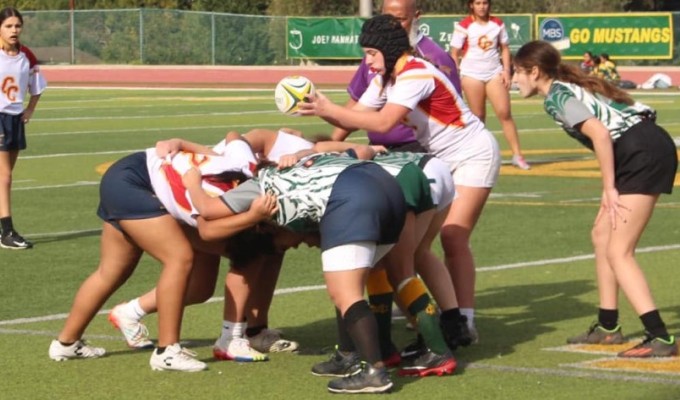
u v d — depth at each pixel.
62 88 92.00
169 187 15.08
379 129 15.89
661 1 127.75
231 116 62.38
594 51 90.69
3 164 25.78
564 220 28.47
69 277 22.34
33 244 25.89
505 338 17.30
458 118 16.75
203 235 14.78
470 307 17.00
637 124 15.63
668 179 15.73
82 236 26.89
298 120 59.34
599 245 16.61
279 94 15.85
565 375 15.06
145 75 102.31
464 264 17.02
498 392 14.29
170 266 15.27
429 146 16.86
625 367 15.45
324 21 99.25
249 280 15.96
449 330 16.30
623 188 15.67
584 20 90.56
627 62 92.81
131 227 15.23
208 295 16.58
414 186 14.80
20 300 20.31
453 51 36.06
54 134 52.81
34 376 15.28
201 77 101.12
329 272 14.02
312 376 15.20
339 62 101.50
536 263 23.31
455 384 14.68
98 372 15.46
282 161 14.65
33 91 26.45
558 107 15.59
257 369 15.60
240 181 15.01
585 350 16.45
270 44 103.44
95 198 32.88
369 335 14.05
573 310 19.25
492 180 17.08
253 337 16.67
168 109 68.06
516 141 38.56
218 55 104.94
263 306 16.61
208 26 105.38
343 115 15.84
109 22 108.06
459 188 16.97
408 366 15.51
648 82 84.56
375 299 15.35
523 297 20.31
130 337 16.62
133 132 53.44
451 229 17.00
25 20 109.56
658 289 20.56
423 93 16.08
